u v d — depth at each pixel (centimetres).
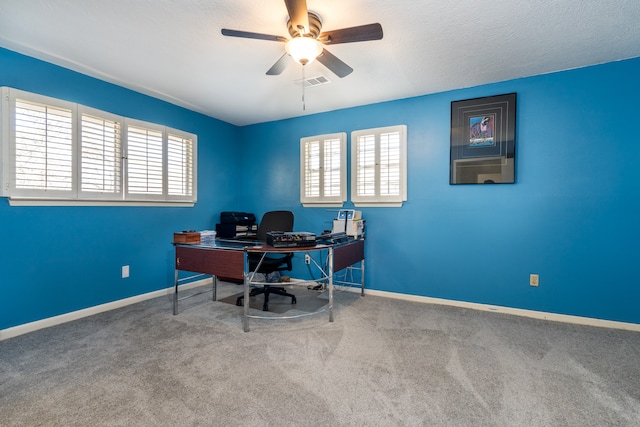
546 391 175
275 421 151
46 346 230
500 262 312
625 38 229
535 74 292
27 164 252
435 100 339
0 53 241
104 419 152
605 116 271
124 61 267
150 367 200
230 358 212
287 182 438
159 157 356
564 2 188
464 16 202
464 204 327
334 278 399
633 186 263
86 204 294
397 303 339
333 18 205
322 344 235
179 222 386
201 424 149
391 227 363
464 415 155
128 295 331
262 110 400
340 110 394
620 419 152
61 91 275
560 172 287
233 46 242
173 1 188
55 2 188
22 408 159
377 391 175
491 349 227
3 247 244
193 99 360
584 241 279
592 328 268
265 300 317
